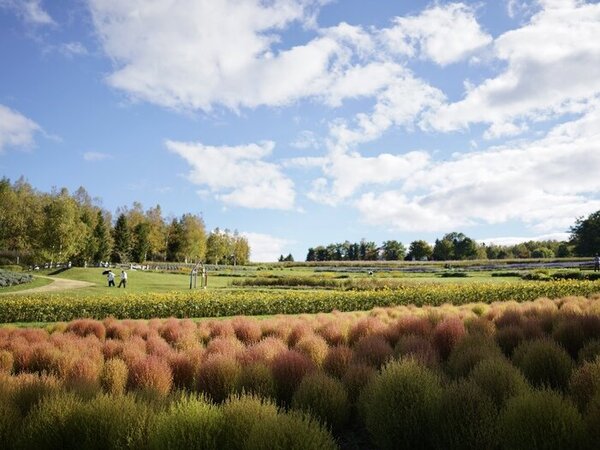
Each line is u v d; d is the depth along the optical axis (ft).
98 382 21.26
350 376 21.24
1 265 218.38
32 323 57.00
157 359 24.00
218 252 331.98
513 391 17.24
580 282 82.43
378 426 16.35
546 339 25.79
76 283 127.34
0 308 57.98
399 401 16.28
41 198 255.50
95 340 34.32
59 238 200.23
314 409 18.08
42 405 16.03
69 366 25.62
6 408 15.90
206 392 21.12
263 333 39.63
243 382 20.59
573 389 18.03
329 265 296.10
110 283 121.08
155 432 14.11
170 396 18.04
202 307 64.54
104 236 247.50
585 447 13.69
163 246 293.43
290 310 68.39
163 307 63.00
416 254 430.20
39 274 163.73
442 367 24.17
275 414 14.47
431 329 34.73
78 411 15.37
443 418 15.48
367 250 472.85
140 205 304.71
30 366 28.02
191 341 33.04
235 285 130.93
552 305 50.44
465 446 14.53
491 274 142.61
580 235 271.69
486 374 18.81
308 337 29.37
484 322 35.09
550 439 13.51
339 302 70.85
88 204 282.36
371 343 26.78
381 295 72.64
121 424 14.69
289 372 21.49
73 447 14.76
